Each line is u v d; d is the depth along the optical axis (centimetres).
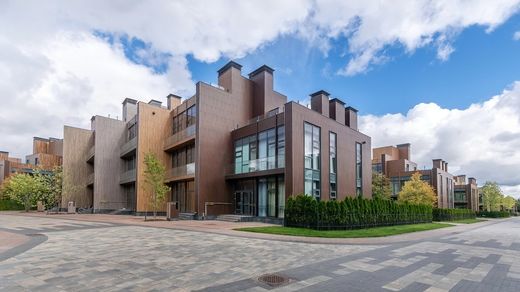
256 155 2631
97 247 1074
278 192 2431
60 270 728
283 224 2031
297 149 2344
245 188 2708
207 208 2597
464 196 7338
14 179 4088
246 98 3092
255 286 628
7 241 1202
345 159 3048
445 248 1247
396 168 6456
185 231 1608
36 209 4506
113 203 3756
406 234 1794
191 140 2817
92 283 622
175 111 3297
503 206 9050
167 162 3278
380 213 2238
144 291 577
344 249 1151
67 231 1591
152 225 1928
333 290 616
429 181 5900
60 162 5569
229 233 1512
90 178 4003
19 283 616
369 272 777
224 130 2841
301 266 825
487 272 805
